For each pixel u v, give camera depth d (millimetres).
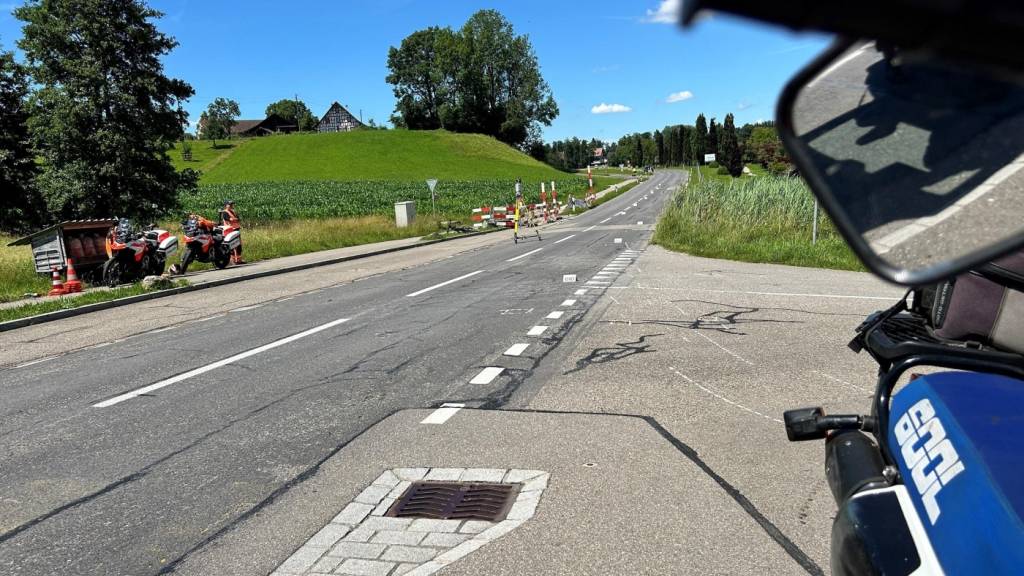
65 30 25250
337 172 113750
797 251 16250
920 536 1523
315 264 20594
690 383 6285
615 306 10453
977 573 1286
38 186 26625
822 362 6875
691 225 21781
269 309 12172
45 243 16734
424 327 9562
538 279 14406
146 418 5961
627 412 5520
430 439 5086
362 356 7953
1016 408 1605
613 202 67250
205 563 3453
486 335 8797
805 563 3238
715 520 3680
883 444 1961
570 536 3561
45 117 25391
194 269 20094
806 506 3818
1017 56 516
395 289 14133
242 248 22422
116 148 25859
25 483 4598
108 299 13742
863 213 892
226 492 4312
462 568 3299
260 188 85312
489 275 15773
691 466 4406
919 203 879
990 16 483
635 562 3289
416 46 151375
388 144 134375
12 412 6371
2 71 31766
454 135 141375
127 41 26156
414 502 4062
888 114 828
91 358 8766
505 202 65062
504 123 144000
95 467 4840
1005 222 878
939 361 2021
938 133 840
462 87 143250
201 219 19125
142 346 9367
